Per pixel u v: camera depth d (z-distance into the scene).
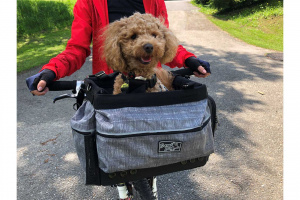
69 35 10.20
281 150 2.90
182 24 12.95
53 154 2.95
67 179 2.54
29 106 4.24
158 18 1.72
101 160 1.17
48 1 12.75
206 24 12.91
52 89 1.42
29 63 6.56
